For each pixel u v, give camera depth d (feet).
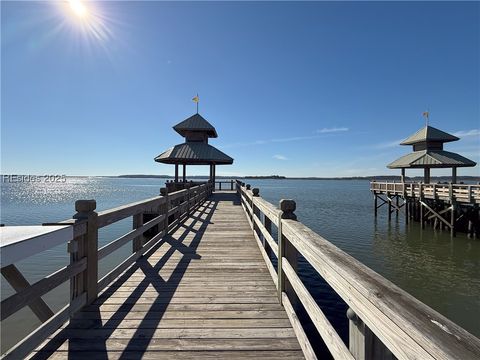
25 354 6.25
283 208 9.55
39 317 7.02
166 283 11.88
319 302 26.86
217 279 12.35
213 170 69.97
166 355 7.11
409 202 70.49
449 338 2.21
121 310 9.43
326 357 17.28
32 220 69.77
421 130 75.92
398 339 2.65
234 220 27.78
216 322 8.72
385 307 2.89
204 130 59.77
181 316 9.08
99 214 10.23
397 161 76.43
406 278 34.06
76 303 8.80
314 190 269.85
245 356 7.07
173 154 53.93
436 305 27.17
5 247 5.21
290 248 9.52
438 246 48.80
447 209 57.77
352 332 3.86
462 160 66.23
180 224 25.53
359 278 3.65
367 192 229.45
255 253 16.37
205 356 7.07
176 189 47.09
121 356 7.07
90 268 9.63
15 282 6.01
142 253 15.25
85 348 7.36
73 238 8.36
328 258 4.68
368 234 57.82
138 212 14.40
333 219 76.13
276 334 8.06
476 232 54.34
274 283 11.74
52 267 31.37
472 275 34.96
